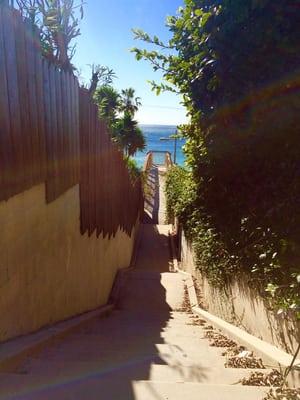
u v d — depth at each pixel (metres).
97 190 5.85
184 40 4.71
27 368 2.58
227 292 4.85
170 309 6.91
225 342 4.00
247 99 4.02
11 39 2.59
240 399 2.15
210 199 5.79
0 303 2.62
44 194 3.41
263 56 3.55
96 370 2.60
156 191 22.11
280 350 2.98
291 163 3.41
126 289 7.94
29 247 3.10
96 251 5.89
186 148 6.56
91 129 5.39
